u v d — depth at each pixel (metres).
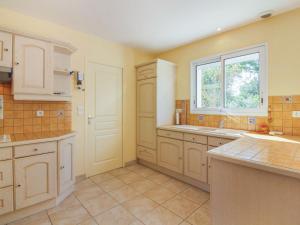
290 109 2.16
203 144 2.41
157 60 3.10
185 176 2.70
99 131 3.01
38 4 1.98
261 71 2.40
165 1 1.92
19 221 1.76
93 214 1.89
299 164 1.05
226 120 2.78
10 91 2.10
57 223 1.74
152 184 2.63
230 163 1.25
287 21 2.17
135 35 2.86
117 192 2.38
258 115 2.43
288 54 2.17
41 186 1.89
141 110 3.43
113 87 3.20
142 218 1.82
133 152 3.54
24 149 1.79
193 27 2.57
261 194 1.12
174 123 3.45
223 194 1.29
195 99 3.24
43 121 2.36
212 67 3.02
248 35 2.50
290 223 1.02
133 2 1.94
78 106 2.71
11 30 1.85
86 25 2.52
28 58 1.98
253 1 1.93
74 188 2.45
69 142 2.25
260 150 1.38
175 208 2.00
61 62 2.48
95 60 2.90
